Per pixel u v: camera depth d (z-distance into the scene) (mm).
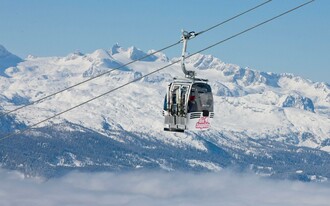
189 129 54812
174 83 55031
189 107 54625
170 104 54938
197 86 54969
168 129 55344
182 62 54656
